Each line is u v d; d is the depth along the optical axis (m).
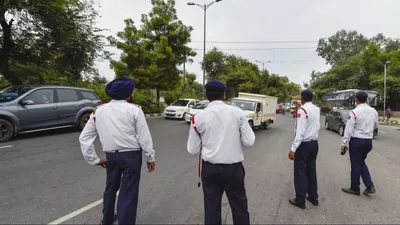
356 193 4.50
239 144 2.71
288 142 10.40
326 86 40.78
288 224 3.39
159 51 19.70
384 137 12.88
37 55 13.16
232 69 39.94
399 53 33.88
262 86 46.91
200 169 3.03
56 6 11.30
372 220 3.54
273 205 3.99
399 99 30.22
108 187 3.04
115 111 2.87
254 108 13.37
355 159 4.48
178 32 21.06
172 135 10.95
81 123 10.43
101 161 3.12
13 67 12.62
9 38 11.89
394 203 4.14
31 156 6.64
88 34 14.77
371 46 34.28
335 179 5.39
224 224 3.36
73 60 15.11
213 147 2.64
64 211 3.62
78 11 13.50
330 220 3.52
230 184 2.68
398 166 6.71
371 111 4.39
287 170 6.03
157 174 5.45
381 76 30.17
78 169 5.62
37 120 9.02
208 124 2.65
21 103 8.67
